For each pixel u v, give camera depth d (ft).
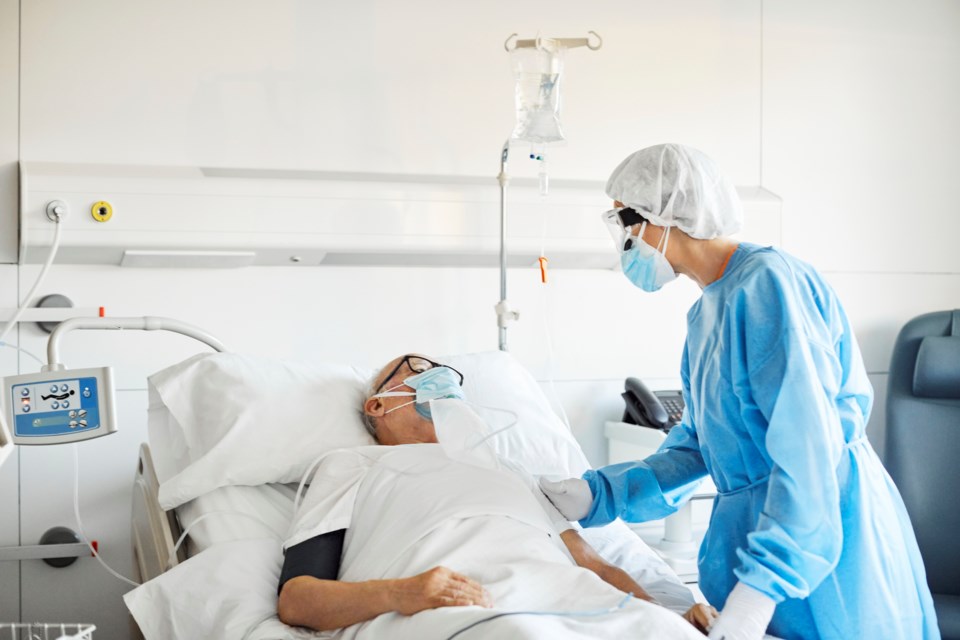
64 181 7.65
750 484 5.50
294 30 8.71
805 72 10.47
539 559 5.21
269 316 8.68
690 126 10.02
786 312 5.10
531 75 7.93
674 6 9.95
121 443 8.26
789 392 4.95
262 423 6.46
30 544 8.05
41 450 8.07
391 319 9.05
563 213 9.01
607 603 4.87
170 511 6.54
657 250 5.88
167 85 8.35
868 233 10.75
